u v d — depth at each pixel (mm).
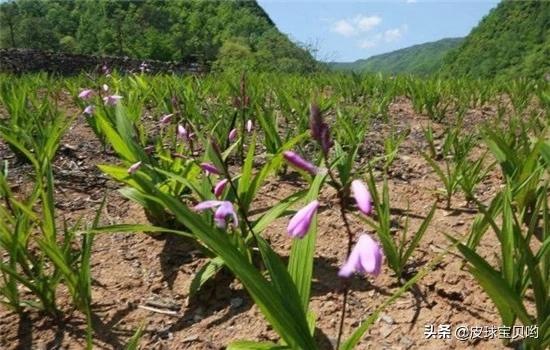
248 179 550
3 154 912
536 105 1584
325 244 626
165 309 522
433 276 551
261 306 344
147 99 1450
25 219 535
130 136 672
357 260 281
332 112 1380
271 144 812
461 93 1694
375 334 475
